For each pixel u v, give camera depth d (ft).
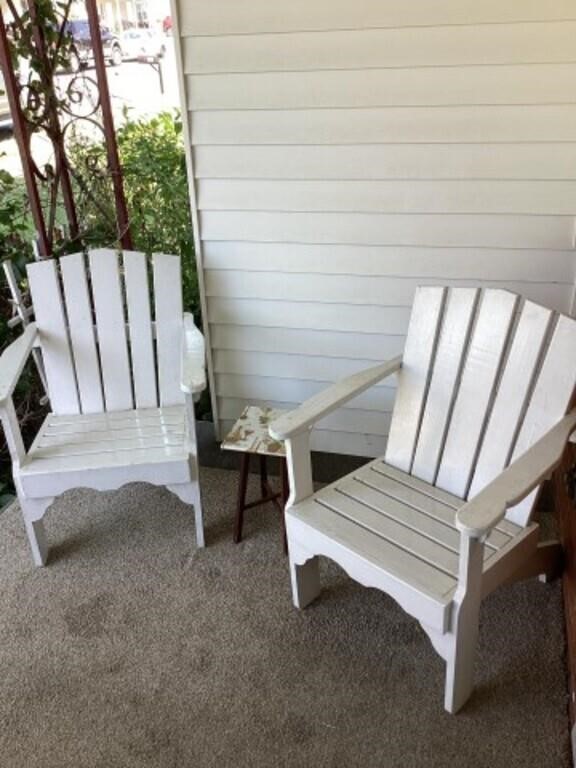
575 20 6.10
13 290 7.82
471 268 7.30
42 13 8.33
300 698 5.94
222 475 8.91
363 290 7.68
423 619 5.40
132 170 9.78
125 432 7.64
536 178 6.75
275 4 6.61
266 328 8.18
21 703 6.01
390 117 6.83
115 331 7.91
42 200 9.66
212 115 7.22
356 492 6.49
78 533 7.97
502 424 6.15
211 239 7.83
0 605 7.01
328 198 7.33
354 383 6.50
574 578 6.05
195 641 6.52
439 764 5.37
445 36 6.40
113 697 6.02
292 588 6.77
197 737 5.66
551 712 5.70
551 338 5.79
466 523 4.75
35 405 10.05
